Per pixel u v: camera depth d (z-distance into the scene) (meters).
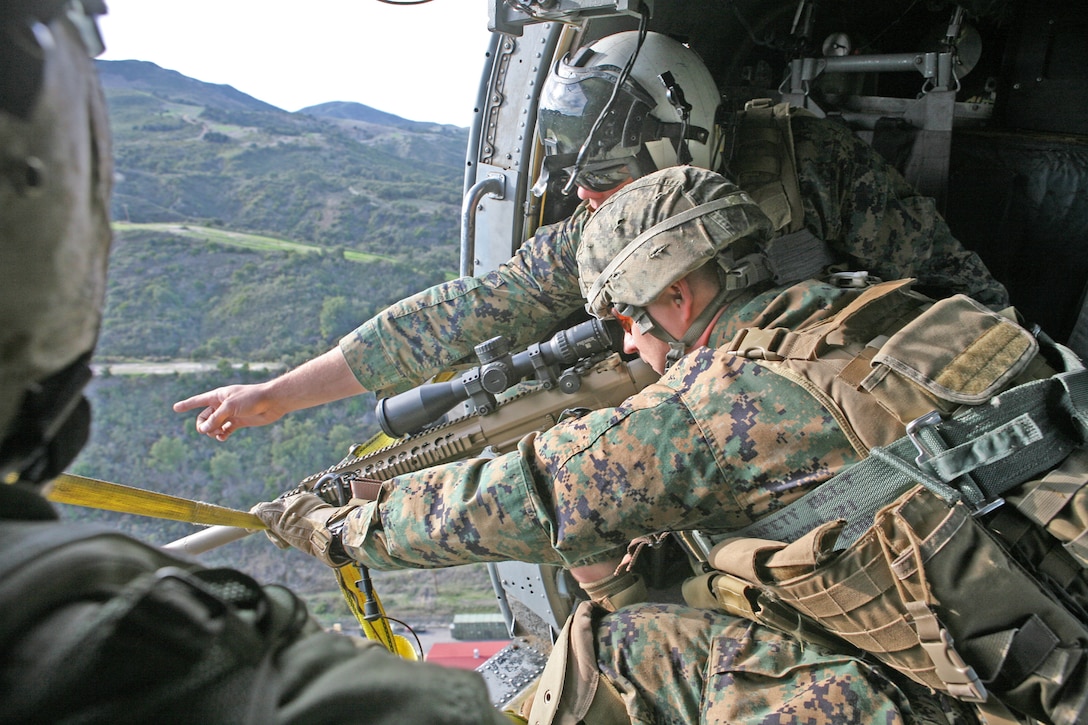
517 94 2.72
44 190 0.52
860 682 1.59
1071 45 3.58
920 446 1.45
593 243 1.96
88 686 0.48
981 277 3.06
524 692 3.03
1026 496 1.43
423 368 2.77
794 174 2.67
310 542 2.20
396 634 2.47
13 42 0.50
